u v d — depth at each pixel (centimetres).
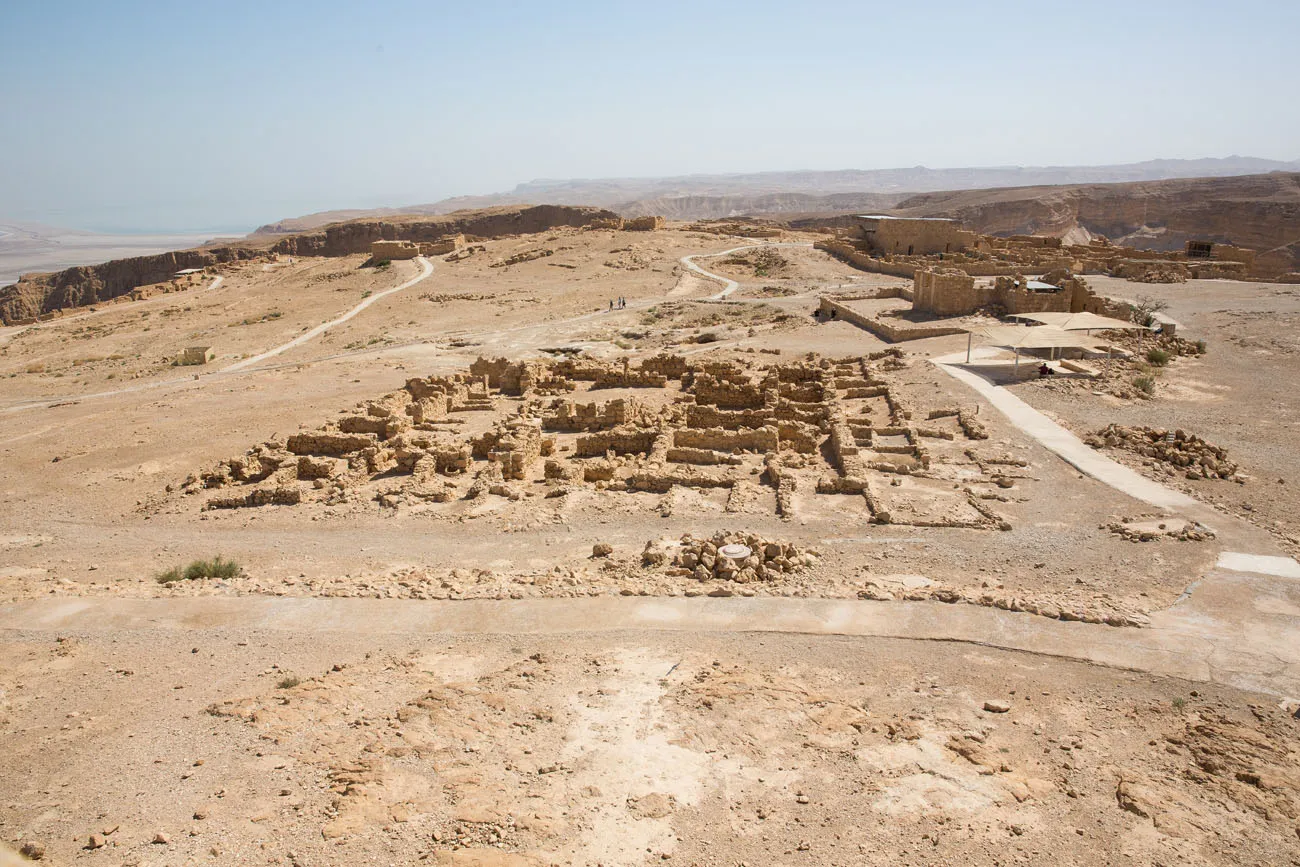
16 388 7394
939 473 3100
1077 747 1457
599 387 5359
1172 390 4147
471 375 5528
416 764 1397
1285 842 1194
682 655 1844
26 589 2450
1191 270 7681
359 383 6231
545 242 13238
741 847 1195
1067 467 3092
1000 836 1208
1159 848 1177
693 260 11131
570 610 2109
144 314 11331
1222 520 2538
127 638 2052
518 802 1288
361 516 3117
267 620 2141
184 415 5369
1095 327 4806
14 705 1702
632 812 1272
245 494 3425
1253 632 1878
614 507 3012
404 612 2152
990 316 6056
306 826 1230
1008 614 1992
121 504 3562
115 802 1321
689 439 3722
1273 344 4906
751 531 2662
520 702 1627
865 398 4459
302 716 1584
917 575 2269
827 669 1773
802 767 1388
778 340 6369
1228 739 1466
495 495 3244
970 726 1533
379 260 13738
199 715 1622
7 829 1259
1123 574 2212
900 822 1243
